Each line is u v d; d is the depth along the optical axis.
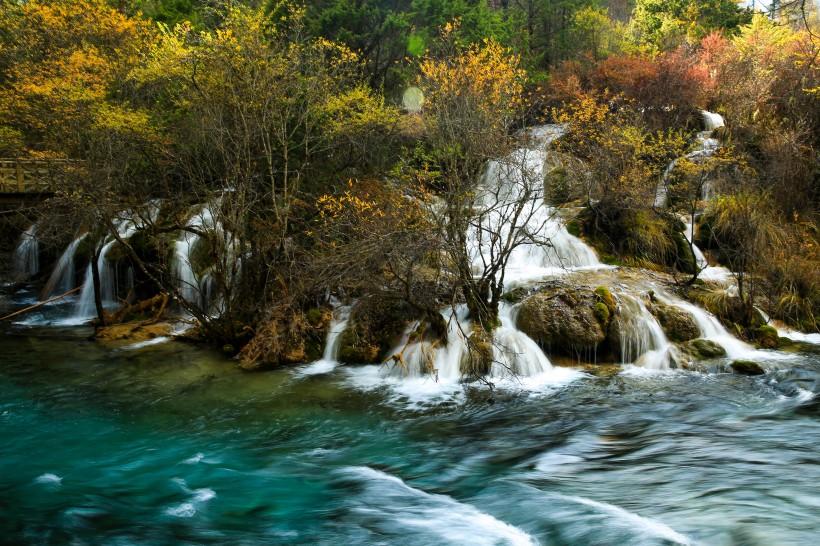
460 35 21.16
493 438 8.30
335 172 15.55
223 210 13.37
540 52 28.50
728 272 14.52
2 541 5.79
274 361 11.66
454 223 11.23
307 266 11.97
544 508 6.25
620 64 23.80
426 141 15.40
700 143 19.97
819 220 15.75
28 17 18.59
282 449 8.09
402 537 5.83
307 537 5.87
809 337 12.61
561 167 16.81
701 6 29.77
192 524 6.12
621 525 5.80
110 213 13.43
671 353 11.17
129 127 14.06
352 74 15.23
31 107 16.20
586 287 12.27
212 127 12.81
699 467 7.10
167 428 8.80
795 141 16.62
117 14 18.95
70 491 6.87
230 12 13.27
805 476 6.76
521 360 10.88
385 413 9.30
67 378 10.97
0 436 8.52
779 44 22.97
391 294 11.37
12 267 19.69
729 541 5.41
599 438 8.16
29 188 18.53
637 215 15.40
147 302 15.10
